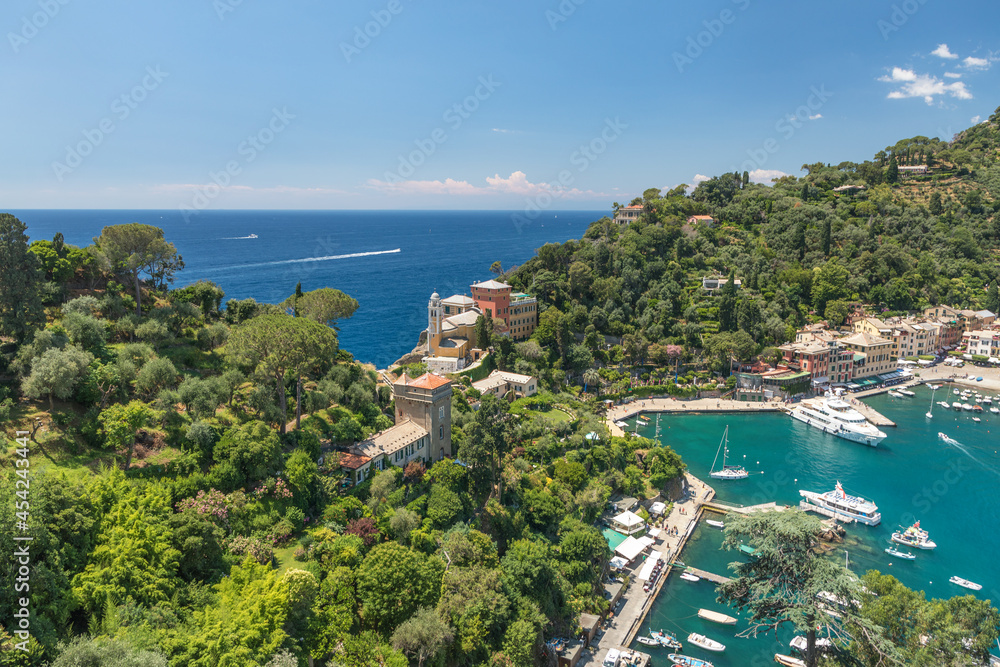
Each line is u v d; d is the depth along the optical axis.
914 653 60.06
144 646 48.59
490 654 70.62
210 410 84.12
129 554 56.56
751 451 156.12
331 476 84.62
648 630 89.81
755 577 55.91
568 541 94.69
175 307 114.56
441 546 82.44
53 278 105.12
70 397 77.44
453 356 169.88
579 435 132.12
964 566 104.00
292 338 87.75
